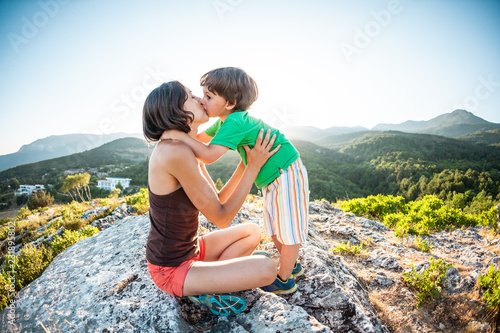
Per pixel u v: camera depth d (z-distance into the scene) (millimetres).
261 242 3254
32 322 1948
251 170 1849
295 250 2078
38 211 20281
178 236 1616
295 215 2004
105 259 2654
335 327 2100
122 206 8172
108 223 7191
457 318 2635
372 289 3055
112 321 1771
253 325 1689
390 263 3551
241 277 1593
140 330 1677
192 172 1499
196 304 1757
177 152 1456
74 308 1978
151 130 1609
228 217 1691
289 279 2170
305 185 2064
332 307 2160
